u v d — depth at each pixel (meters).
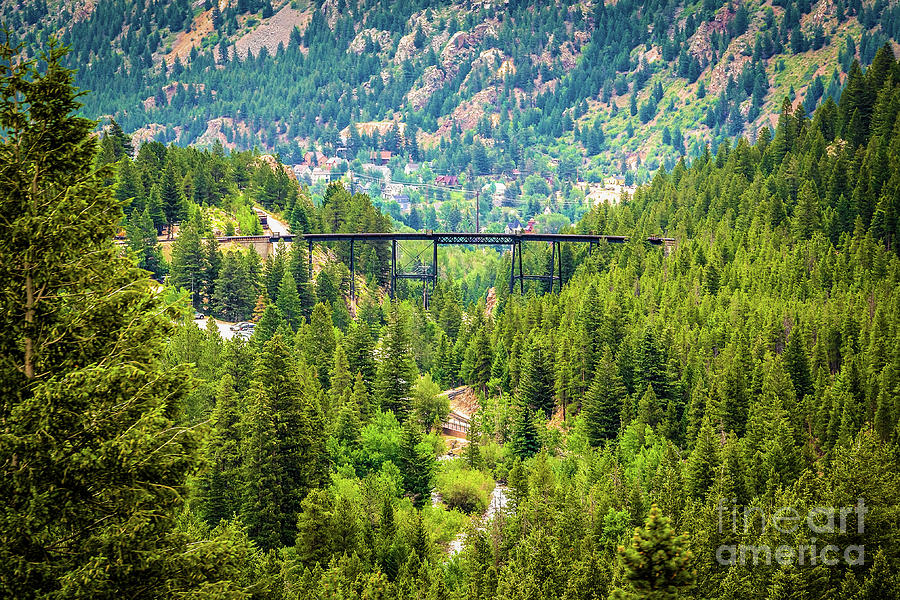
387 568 90.69
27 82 30.08
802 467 110.12
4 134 30.41
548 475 107.12
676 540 41.16
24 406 27.91
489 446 139.00
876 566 77.62
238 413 99.44
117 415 29.50
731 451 107.56
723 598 78.38
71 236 29.50
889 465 98.62
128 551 28.22
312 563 86.19
